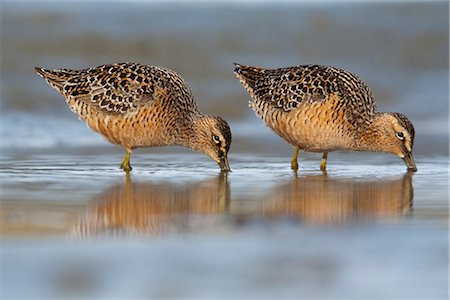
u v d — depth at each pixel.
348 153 18.98
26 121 21.00
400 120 16.66
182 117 16.56
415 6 30.95
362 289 9.16
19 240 10.74
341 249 10.45
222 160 16.52
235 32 27.97
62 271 9.53
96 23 28.17
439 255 10.23
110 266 9.72
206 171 16.39
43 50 25.83
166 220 12.02
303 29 28.69
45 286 9.07
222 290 9.04
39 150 18.42
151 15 29.20
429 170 16.78
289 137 16.66
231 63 25.86
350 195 14.00
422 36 28.62
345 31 28.77
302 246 10.59
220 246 10.54
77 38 26.77
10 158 17.39
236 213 12.54
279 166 17.14
